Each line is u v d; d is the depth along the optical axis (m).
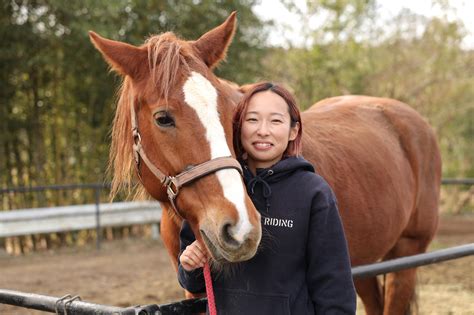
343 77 14.41
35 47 9.19
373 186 3.52
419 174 4.16
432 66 15.09
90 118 10.17
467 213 14.12
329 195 1.92
